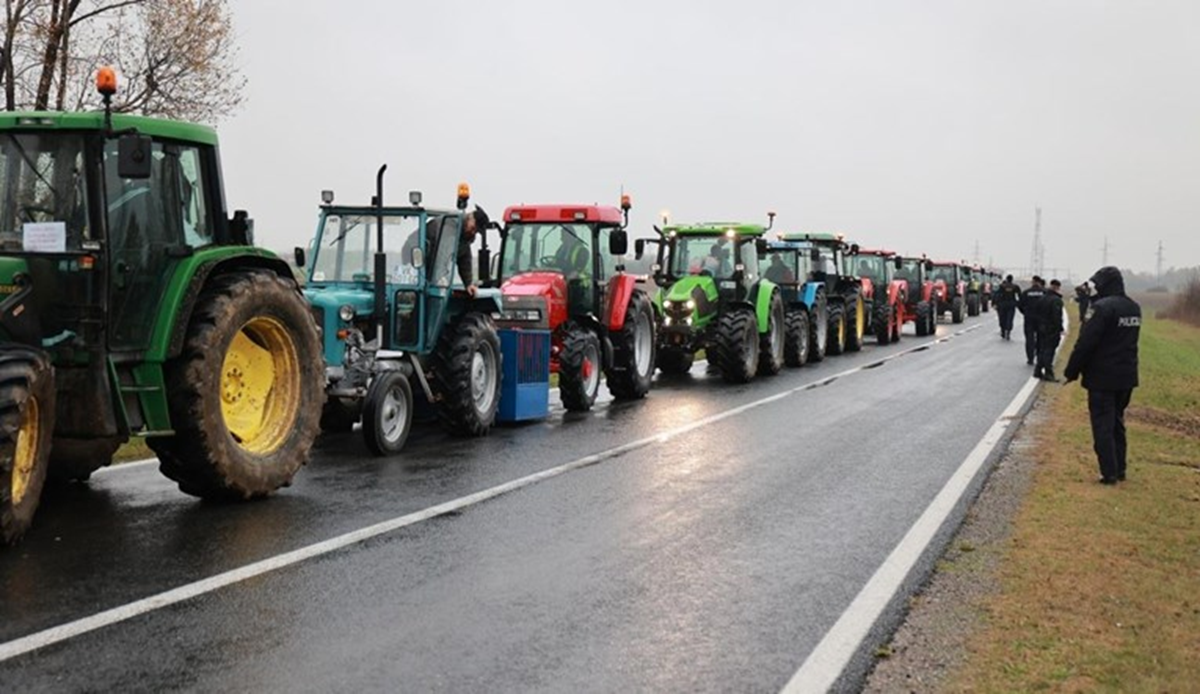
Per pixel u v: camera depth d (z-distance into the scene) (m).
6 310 6.50
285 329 8.13
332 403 10.75
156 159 7.41
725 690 4.39
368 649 4.75
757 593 5.74
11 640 4.74
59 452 7.64
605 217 14.27
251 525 6.97
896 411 13.72
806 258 22.98
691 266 18.77
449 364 10.99
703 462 9.73
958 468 9.56
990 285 62.09
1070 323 40.81
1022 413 13.56
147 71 14.68
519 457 9.88
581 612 5.36
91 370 6.80
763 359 18.89
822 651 4.86
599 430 11.79
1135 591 5.97
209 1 14.95
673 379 18.36
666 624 5.20
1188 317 58.72
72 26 14.42
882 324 28.45
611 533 7.00
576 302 14.09
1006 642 5.04
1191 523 7.82
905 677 4.58
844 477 9.09
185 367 7.29
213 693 4.22
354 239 10.76
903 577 6.07
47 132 6.95
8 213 6.96
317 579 5.79
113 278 6.98
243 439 7.90
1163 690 4.50
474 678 4.45
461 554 6.38
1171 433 13.59
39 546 6.34
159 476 8.55
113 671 4.41
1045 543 6.92
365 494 8.08
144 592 5.47
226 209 8.10
